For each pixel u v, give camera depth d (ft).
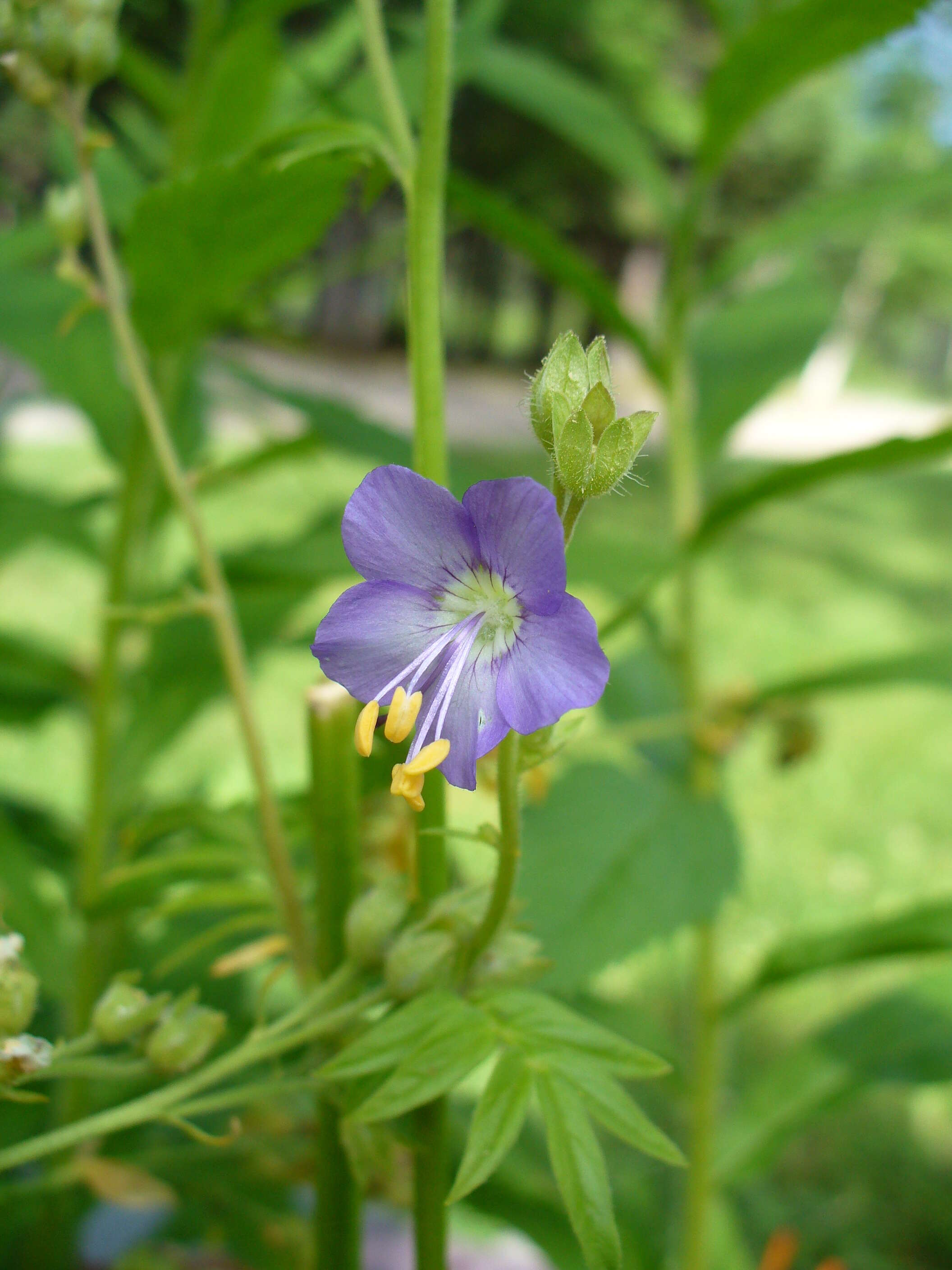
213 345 0.74
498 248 9.37
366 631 0.29
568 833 0.49
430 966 0.28
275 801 0.36
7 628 0.66
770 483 0.44
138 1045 0.30
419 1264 0.31
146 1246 0.63
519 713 0.27
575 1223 0.25
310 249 0.41
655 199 0.62
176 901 0.37
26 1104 0.57
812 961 0.52
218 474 0.59
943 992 0.56
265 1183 0.54
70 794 1.49
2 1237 0.55
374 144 0.32
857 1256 0.86
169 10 1.81
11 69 0.37
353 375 6.62
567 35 5.62
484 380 8.30
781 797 1.92
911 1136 1.17
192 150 0.54
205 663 0.59
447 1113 0.31
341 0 0.79
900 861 1.73
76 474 3.10
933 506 4.72
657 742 0.59
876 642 2.71
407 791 0.27
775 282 0.68
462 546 0.28
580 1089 0.26
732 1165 0.54
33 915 0.52
